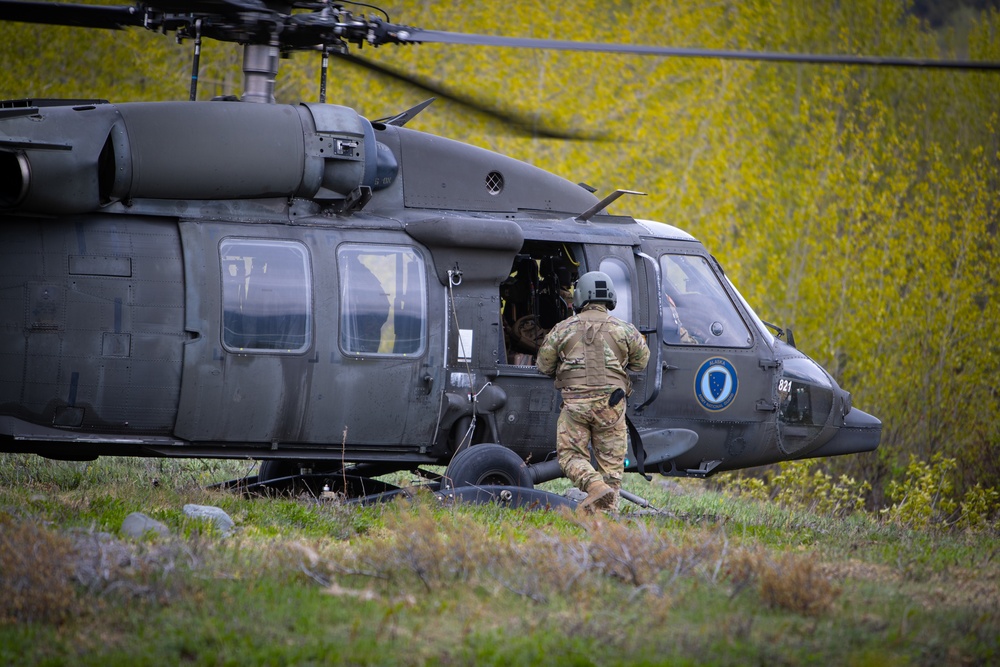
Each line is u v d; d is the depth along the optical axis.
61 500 28.27
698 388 35.78
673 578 22.06
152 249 30.34
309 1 29.95
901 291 76.81
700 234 86.19
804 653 18.30
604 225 36.28
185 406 30.34
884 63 25.36
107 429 30.16
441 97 31.34
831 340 75.94
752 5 99.56
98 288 29.69
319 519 28.42
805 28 99.56
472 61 99.56
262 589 20.77
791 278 79.31
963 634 19.89
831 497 55.03
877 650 18.75
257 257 31.14
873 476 66.75
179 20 30.34
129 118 29.86
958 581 24.73
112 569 20.50
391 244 32.69
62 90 94.12
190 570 21.53
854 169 84.56
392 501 31.27
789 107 96.44
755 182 89.81
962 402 70.25
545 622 19.56
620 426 31.88
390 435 32.47
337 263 31.92
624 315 35.06
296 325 31.16
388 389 32.06
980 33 94.00
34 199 28.53
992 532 39.81
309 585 21.50
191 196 30.62
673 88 99.25
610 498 30.39
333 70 96.12
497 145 95.81
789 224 82.00
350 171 31.88
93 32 94.00
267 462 38.22
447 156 34.81
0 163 29.03
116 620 18.66
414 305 32.50
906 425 70.31
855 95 96.75
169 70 95.56
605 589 21.84
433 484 34.59
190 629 18.42
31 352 29.17
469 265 33.16
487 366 33.34
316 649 17.69
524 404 34.03
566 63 99.69
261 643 18.02
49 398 29.42
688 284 36.59
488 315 33.44
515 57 99.75
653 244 36.47
